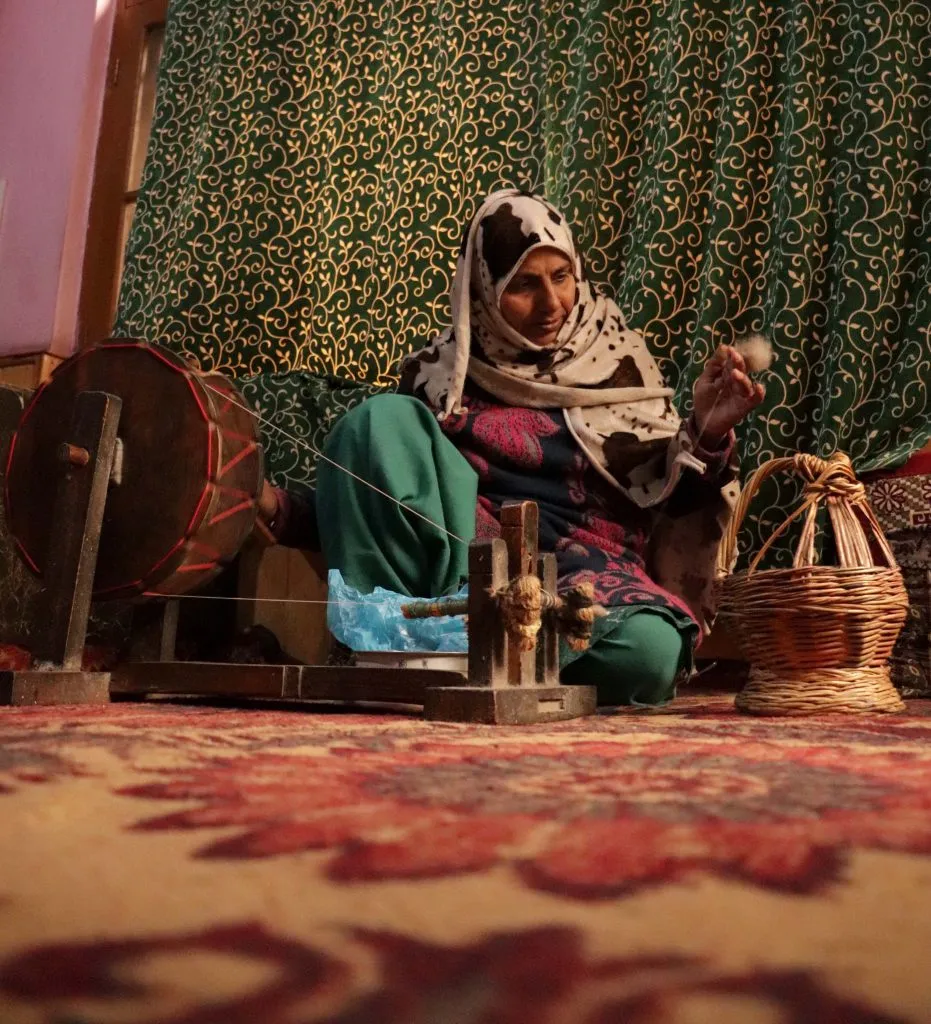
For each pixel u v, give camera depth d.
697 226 2.92
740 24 2.88
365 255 3.34
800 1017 0.29
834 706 1.69
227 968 0.33
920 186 2.69
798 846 0.52
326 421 3.03
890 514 2.37
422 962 0.34
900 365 2.58
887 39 2.73
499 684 1.56
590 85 3.06
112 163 4.09
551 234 2.43
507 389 2.45
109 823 0.57
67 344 4.03
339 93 3.50
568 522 2.27
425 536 1.98
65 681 1.72
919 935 0.37
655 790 0.71
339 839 0.53
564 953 0.35
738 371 2.05
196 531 1.89
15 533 2.02
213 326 3.39
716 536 2.30
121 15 4.18
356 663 1.94
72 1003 0.30
